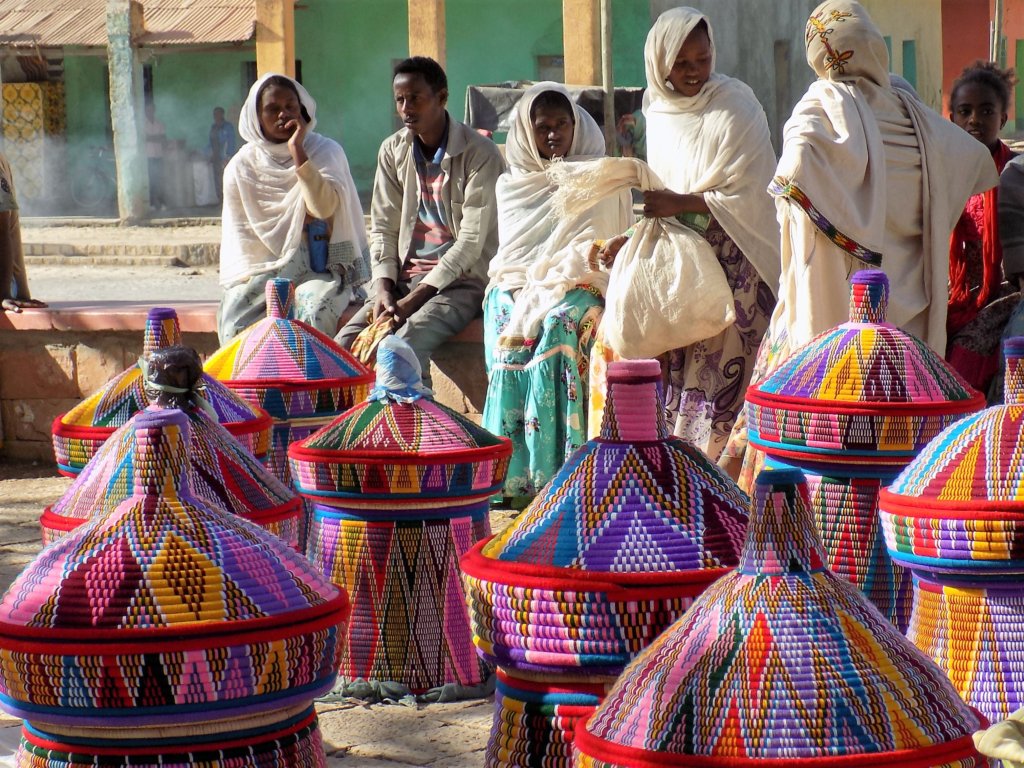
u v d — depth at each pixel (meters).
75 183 28.64
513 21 26.16
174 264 20.64
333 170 7.97
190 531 2.84
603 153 7.18
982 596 3.17
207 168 28.56
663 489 2.98
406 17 27.53
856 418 3.97
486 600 2.98
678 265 6.04
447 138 7.41
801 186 5.15
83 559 2.78
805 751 2.18
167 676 2.64
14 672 2.70
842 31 5.39
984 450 3.19
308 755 2.86
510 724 3.02
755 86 23.78
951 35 35.62
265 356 5.49
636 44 22.00
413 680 4.60
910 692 2.26
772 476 2.41
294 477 4.70
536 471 6.85
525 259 7.05
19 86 28.17
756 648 2.28
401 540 4.55
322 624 2.79
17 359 9.12
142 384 4.63
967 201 5.75
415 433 4.55
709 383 6.18
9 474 8.84
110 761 2.71
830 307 5.23
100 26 27.69
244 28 25.89
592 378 6.42
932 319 5.47
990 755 2.15
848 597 2.38
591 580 2.85
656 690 2.30
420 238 7.61
